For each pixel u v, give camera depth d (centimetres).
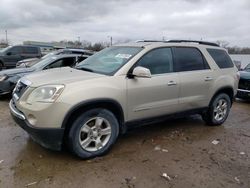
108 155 412
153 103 449
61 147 376
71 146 377
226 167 386
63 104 355
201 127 572
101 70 435
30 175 345
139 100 429
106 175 351
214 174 364
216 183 341
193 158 412
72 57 847
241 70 970
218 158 416
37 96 363
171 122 600
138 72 406
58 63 827
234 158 418
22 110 373
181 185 333
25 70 786
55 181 333
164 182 339
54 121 355
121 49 484
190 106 511
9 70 796
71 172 356
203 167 383
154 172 363
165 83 457
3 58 1755
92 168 369
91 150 394
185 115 516
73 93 363
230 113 721
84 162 386
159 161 397
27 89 378
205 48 550
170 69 477
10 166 366
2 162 377
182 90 486
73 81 376
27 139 462
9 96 787
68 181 334
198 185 335
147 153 425
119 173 357
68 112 359
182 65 496
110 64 443
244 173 370
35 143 445
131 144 460
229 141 493
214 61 556
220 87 556
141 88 427
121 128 426
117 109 410
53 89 359
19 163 376
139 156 412
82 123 378
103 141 407
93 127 393
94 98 376
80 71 439
